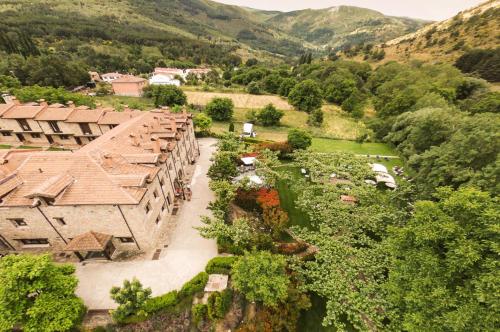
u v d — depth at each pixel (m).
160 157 32.84
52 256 27.78
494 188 24.23
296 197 39.53
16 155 28.69
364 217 31.78
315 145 62.31
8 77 77.81
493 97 62.66
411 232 21.23
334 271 25.55
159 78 120.06
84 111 50.38
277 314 21.41
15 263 19.12
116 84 100.06
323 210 33.91
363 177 42.22
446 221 19.16
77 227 26.38
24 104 54.81
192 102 95.50
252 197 35.12
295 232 31.05
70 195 24.64
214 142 61.84
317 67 139.62
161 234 31.45
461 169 29.39
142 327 21.47
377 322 21.55
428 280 18.50
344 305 22.86
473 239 18.06
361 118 90.00
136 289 20.70
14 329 20.81
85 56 147.88
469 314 16.08
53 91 70.25
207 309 22.48
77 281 21.05
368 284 24.39
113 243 28.06
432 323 18.17
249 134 66.31
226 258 26.56
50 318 18.81
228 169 38.00
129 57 166.50
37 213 25.00
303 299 22.34
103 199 24.41
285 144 52.81
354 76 122.44
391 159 53.94
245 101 101.00
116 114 49.91
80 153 27.09
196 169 48.25
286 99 106.00
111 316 21.61
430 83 82.75
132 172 27.81
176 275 26.06
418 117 50.47
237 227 28.17
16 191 24.97
